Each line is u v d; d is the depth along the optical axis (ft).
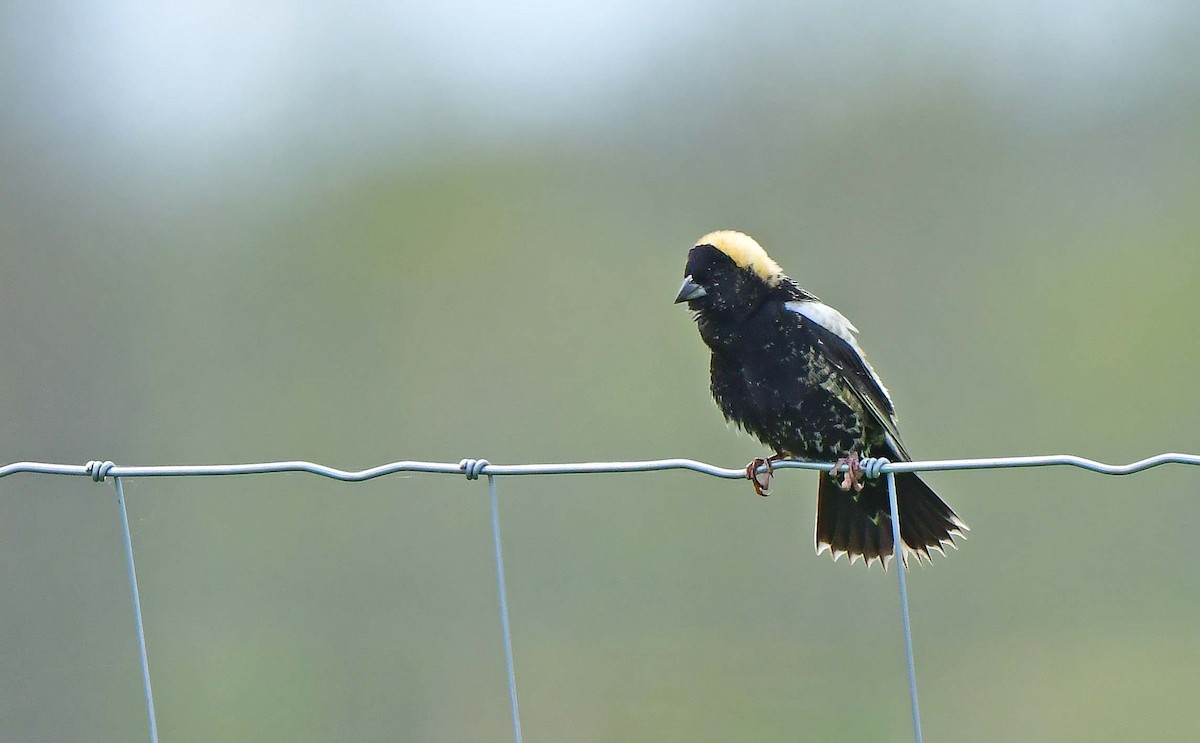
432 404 60.13
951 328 62.54
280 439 59.47
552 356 61.11
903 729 44.37
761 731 42.52
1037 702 45.14
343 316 67.36
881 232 68.18
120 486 20.21
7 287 67.41
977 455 56.44
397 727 45.73
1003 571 50.60
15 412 62.23
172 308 68.23
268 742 46.14
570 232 69.51
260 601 50.78
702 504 51.08
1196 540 51.24
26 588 52.21
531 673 46.50
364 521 53.93
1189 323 59.72
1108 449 55.52
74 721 47.85
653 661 46.83
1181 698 44.73
